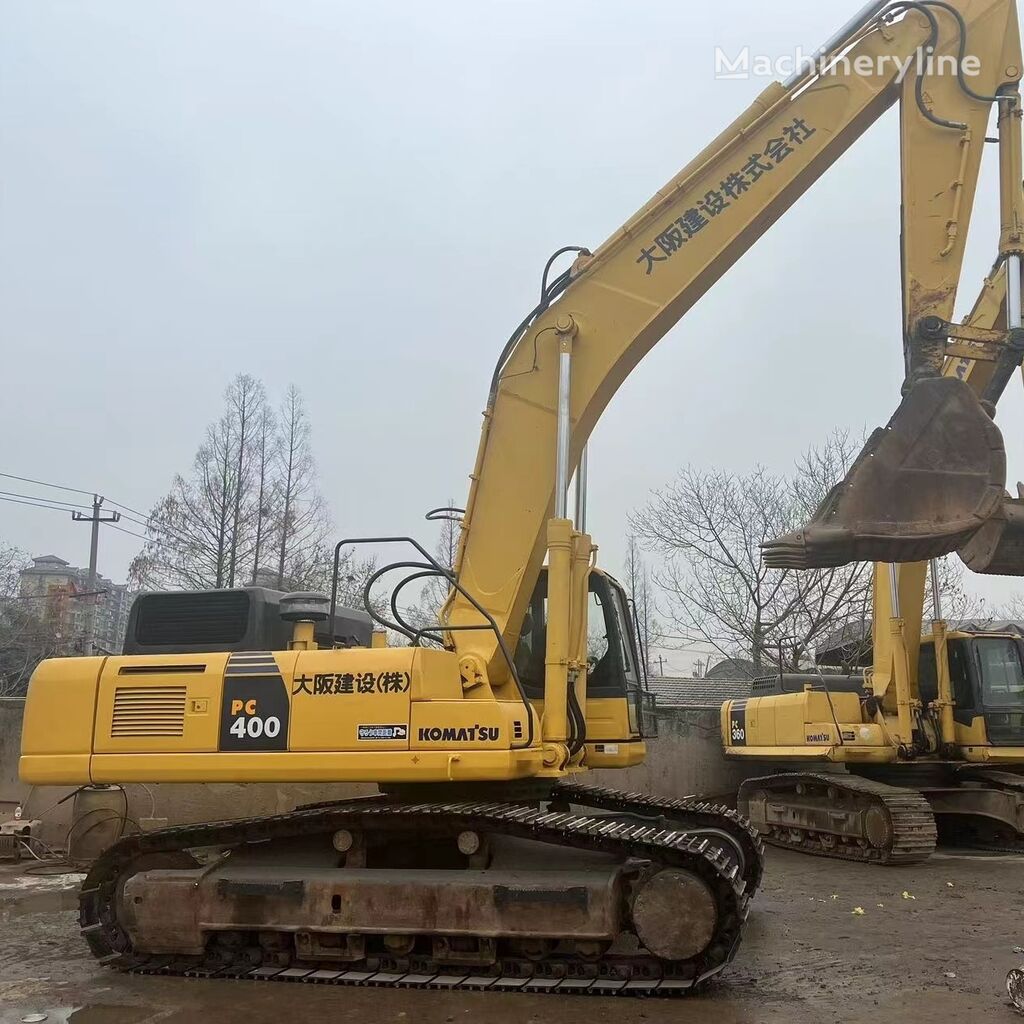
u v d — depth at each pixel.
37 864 9.98
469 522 6.87
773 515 24.36
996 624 22.53
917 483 5.84
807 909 7.70
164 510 25.73
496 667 6.56
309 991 5.45
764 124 6.95
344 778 5.75
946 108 6.73
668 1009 5.03
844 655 18.25
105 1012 5.10
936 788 11.64
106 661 6.36
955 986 5.43
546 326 6.94
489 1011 5.02
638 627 8.23
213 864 6.06
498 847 5.84
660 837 5.53
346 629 7.20
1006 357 6.35
